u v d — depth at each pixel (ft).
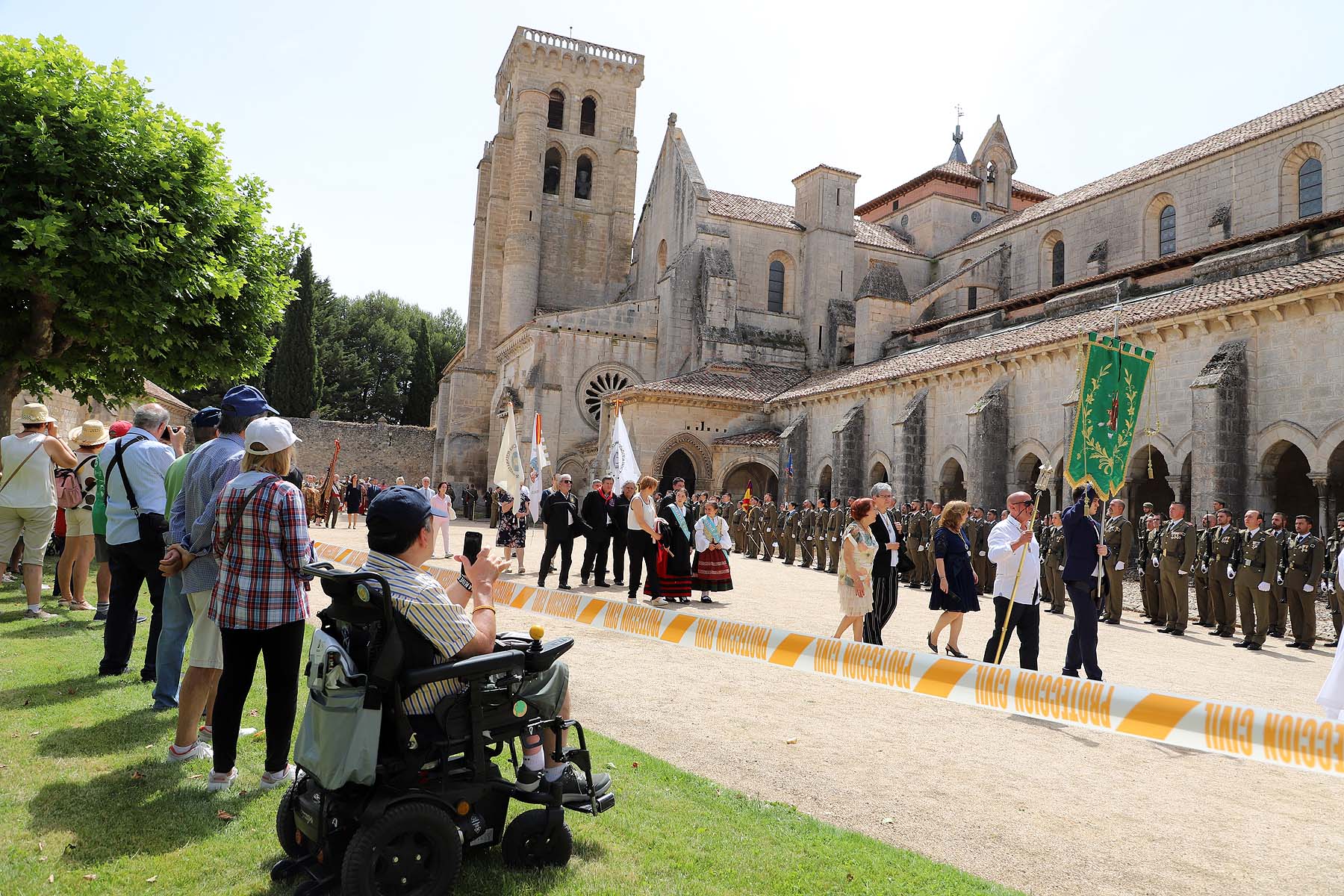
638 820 14.38
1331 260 61.46
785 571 70.23
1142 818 16.47
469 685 11.92
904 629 39.99
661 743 19.84
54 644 25.21
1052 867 13.92
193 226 45.44
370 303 256.73
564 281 171.73
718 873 12.47
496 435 149.28
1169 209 102.22
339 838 11.48
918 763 19.33
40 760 15.56
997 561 28.14
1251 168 90.43
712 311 128.57
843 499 99.14
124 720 18.22
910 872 12.87
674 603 44.88
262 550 14.55
